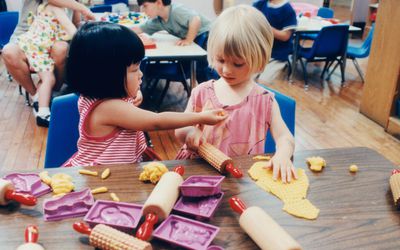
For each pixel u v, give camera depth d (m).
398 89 2.82
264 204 0.77
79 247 0.64
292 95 3.72
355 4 6.39
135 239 0.61
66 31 2.91
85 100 1.06
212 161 0.88
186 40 2.89
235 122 1.12
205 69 3.09
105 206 0.73
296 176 0.85
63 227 0.69
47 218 0.70
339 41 3.78
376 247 0.65
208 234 0.66
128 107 1.00
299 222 0.71
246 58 0.97
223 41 0.96
